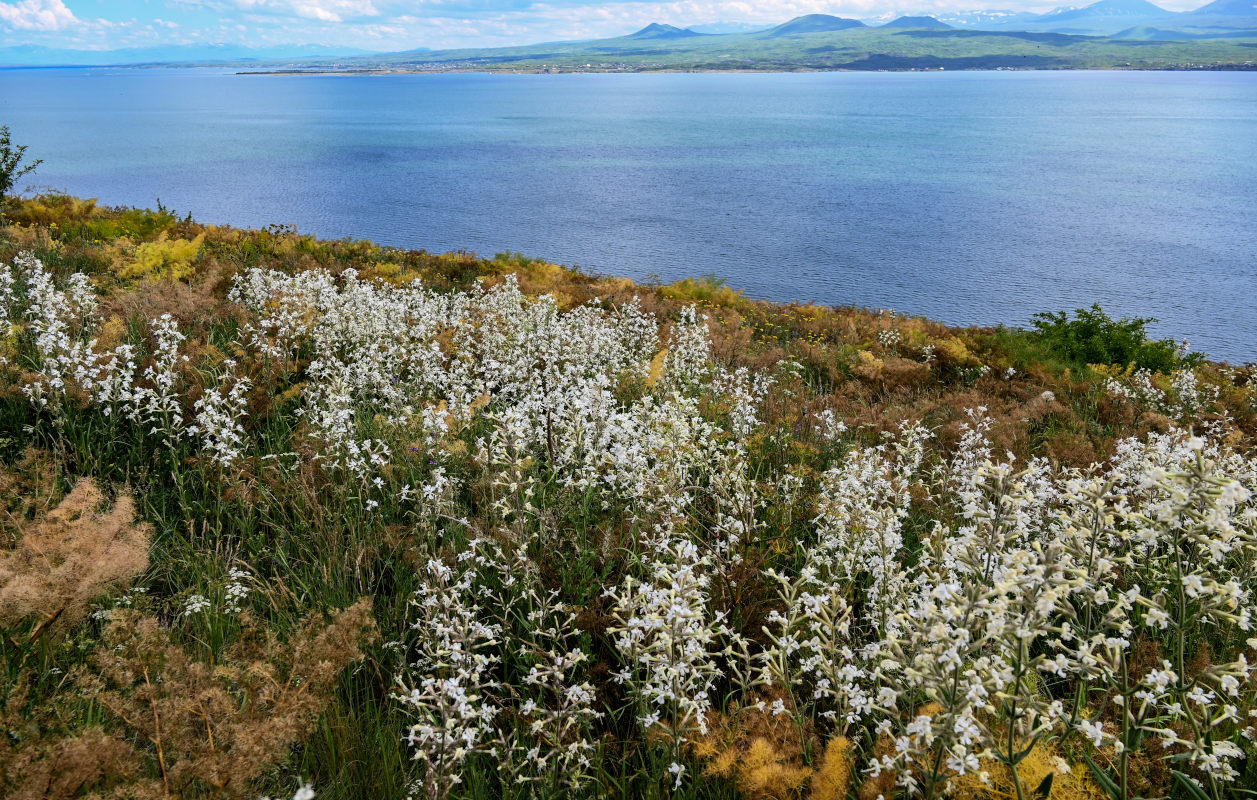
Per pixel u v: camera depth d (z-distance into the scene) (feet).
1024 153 414.41
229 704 8.89
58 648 11.08
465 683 10.67
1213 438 29.09
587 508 15.83
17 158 57.36
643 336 36.27
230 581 13.58
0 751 7.69
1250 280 146.61
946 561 10.41
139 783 7.85
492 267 59.67
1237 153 413.59
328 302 29.01
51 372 18.98
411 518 16.46
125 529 11.87
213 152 378.94
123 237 49.65
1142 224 207.41
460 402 20.25
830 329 55.93
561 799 9.79
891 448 24.38
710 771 9.59
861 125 625.41
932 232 192.13
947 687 7.77
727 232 185.47
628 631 10.26
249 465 18.51
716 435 20.61
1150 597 12.25
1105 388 38.83
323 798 9.71
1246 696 10.41
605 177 298.76
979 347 51.26
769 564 14.67
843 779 8.92
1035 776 8.54
